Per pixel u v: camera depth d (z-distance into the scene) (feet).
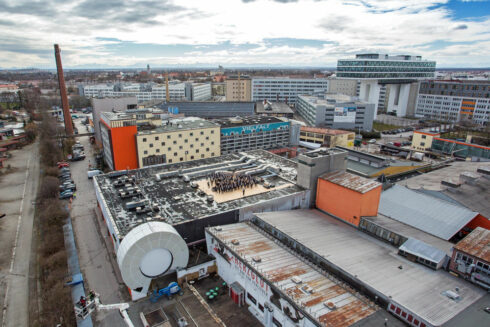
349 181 192.44
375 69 588.50
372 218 177.47
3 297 155.02
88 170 333.01
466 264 123.65
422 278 124.36
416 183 237.86
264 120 396.37
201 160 284.41
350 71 609.42
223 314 141.49
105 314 144.56
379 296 114.01
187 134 316.40
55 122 545.44
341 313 108.68
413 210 189.37
